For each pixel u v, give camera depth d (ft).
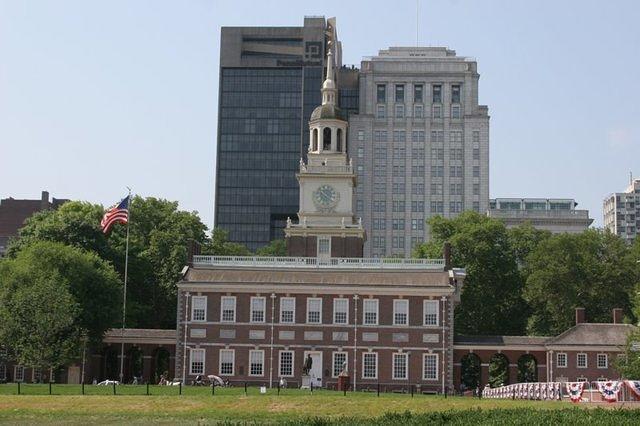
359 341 468.75
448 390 463.01
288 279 477.77
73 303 437.58
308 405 303.48
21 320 425.69
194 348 471.62
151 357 499.10
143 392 341.41
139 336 497.46
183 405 300.20
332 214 528.22
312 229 523.29
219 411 291.38
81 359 475.31
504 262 618.44
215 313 473.67
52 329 424.05
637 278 585.63
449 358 466.70
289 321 472.03
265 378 467.52
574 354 478.18
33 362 427.74
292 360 469.16
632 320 563.89
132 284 575.38
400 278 477.77
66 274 464.65
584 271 579.89
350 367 467.52
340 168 532.73
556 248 593.01
